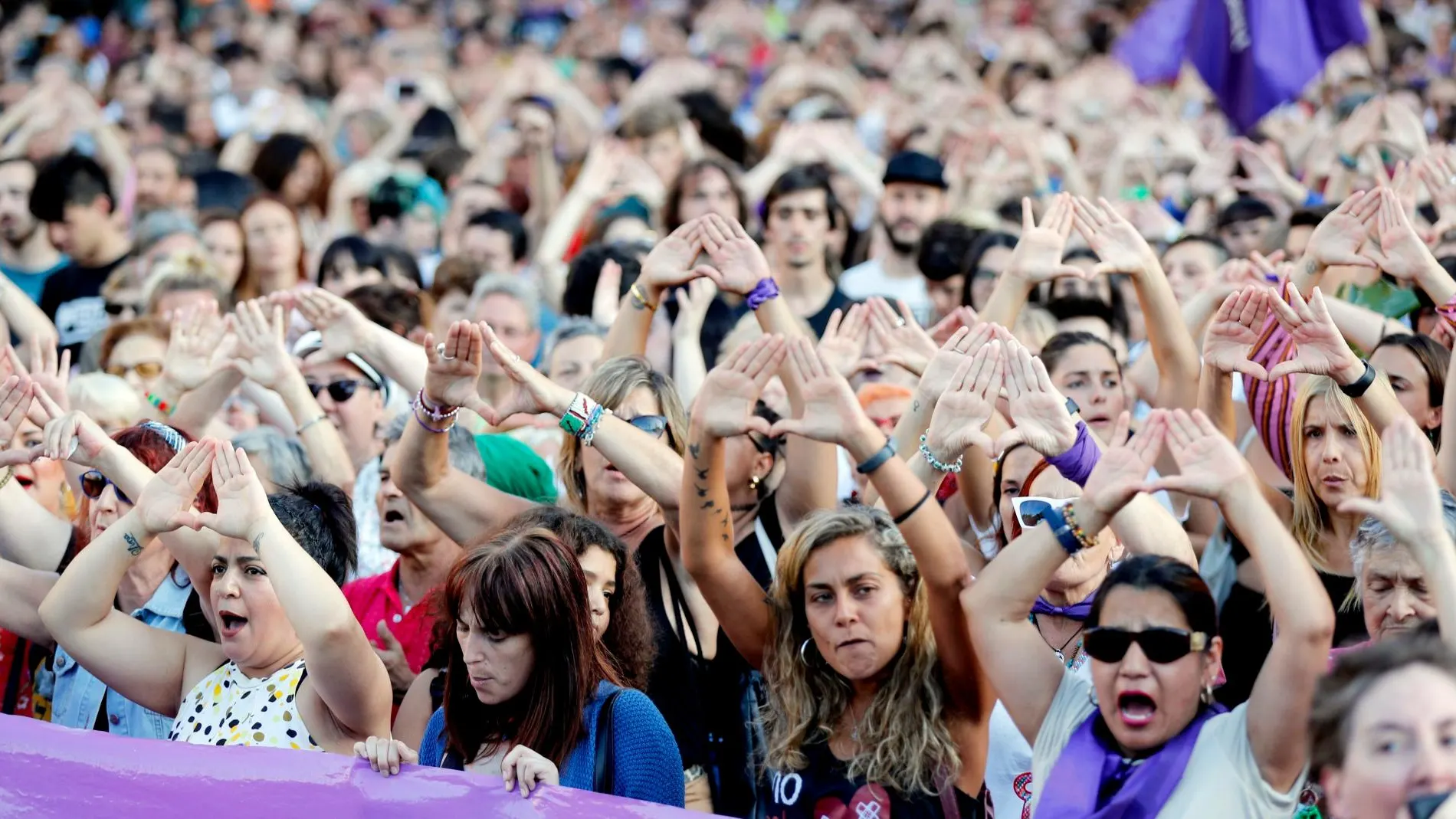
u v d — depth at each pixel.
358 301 21.47
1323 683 9.29
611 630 12.97
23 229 28.89
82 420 13.32
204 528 13.48
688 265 16.23
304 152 35.03
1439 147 21.06
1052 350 17.47
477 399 14.13
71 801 12.03
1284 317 13.58
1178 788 10.41
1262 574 10.48
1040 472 13.79
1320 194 27.75
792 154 34.75
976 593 11.52
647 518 15.17
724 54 53.47
